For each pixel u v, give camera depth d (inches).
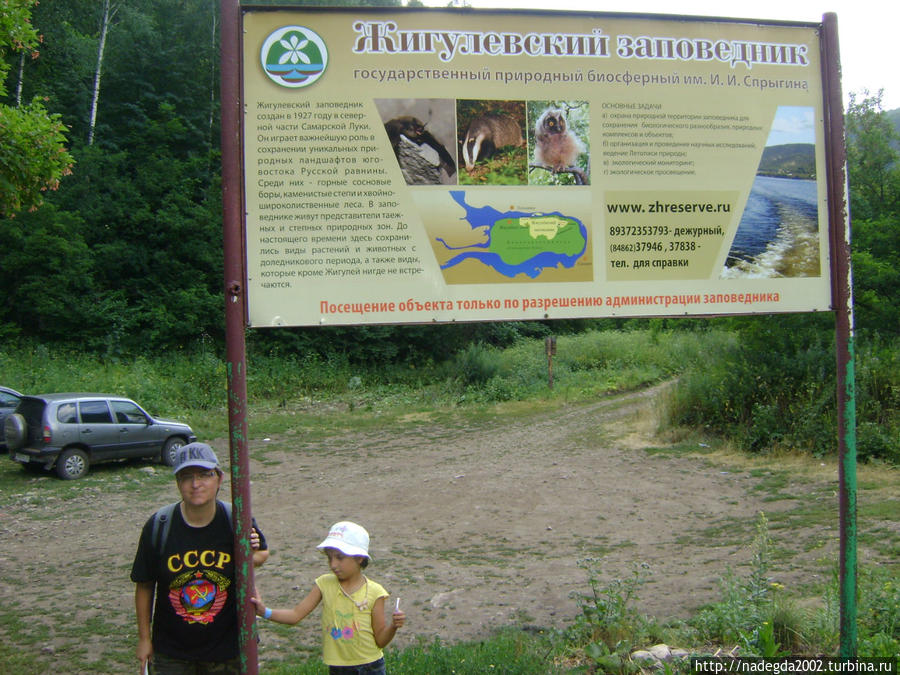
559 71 157.6
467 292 153.1
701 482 485.1
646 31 161.5
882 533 325.4
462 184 152.8
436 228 151.4
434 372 1221.7
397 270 149.9
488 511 437.4
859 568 255.6
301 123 146.9
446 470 568.1
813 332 603.5
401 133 150.3
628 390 992.9
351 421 841.5
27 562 346.3
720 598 259.0
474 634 240.2
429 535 387.5
